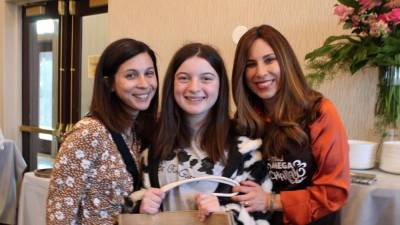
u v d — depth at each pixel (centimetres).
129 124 124
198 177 112
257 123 126
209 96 115
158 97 133
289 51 124
